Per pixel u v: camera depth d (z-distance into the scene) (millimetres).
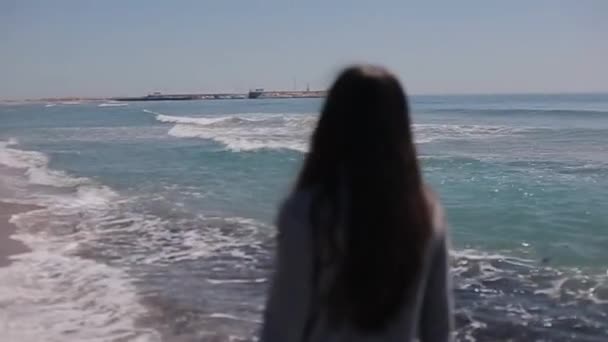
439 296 1740
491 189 16312
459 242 11156
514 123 43906
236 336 6613
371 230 1568
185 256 9969
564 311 7535
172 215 13422
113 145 33188
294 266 1612
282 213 1653
